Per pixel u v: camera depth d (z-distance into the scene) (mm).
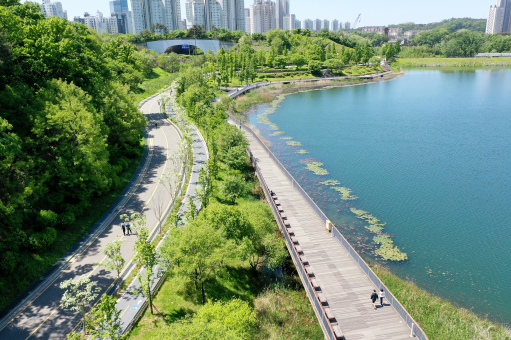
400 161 73062
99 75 71500
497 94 146250
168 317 32031
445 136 89375
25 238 38719
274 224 46719
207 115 93188
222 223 39125
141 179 62375
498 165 69438
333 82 193750
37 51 54156
